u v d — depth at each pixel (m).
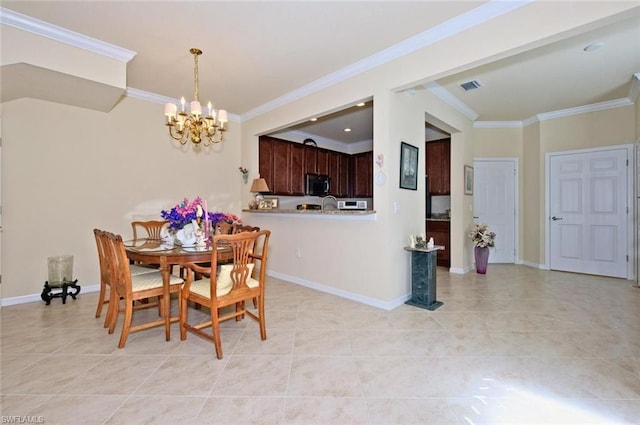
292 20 2.47
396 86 2.98
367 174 6.77
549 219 5.03
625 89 3.90
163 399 1.71
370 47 2.92
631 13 1.85
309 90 3.84
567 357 2.16
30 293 3.35
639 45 2.80
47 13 2.38
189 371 1.99
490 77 3.50
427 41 2.71
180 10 2.34
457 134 4.77
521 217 5.46
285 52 3.00
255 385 1.84
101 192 3.83
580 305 3.24
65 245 3.58
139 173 4.12
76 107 3.62
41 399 1.70
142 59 3.13
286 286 4.03
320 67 3.33
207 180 4.80
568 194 4.85
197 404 1.67
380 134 3.13
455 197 4.82
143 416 1.58
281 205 6.09
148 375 1.94
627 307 3.17
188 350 2.27
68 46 2.70
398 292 3.26
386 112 3.07
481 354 2.21
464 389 1.81
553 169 4.98
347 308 3.17
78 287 3.45
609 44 2.78
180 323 2.45
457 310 3.10
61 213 3.55
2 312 3.03
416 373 1.97
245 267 2.35
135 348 2.30
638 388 1.80
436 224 5.34
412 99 3.47
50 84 2.91
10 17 2.39
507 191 5.49
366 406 1.66
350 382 1.87
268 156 5.29
